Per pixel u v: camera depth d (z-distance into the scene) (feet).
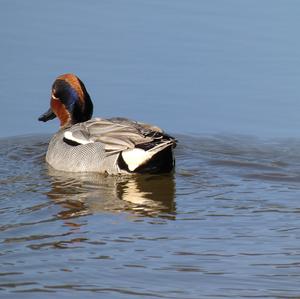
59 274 38.65
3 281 37.78
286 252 41.86
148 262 40.37
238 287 37.37
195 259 40.81
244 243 43.14
